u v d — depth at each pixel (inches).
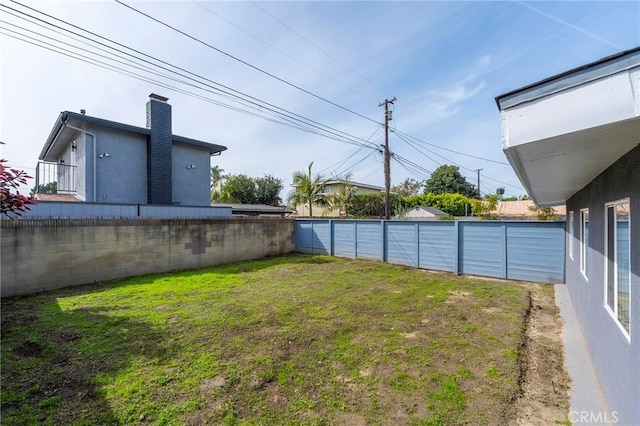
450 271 323.3
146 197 389.7
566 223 249.3
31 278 218.5
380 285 255.9
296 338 142.9
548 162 79.6
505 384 104.7
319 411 90.4
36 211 255.1
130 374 108.8
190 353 126.2
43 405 90.3
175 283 252.8
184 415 87.4
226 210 414.0
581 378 109.7
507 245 291.3
